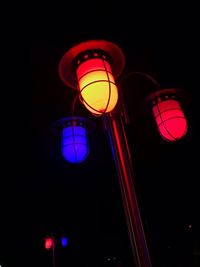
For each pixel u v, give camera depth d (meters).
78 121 3.06
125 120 2.28
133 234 1.73
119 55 2.26
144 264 1.63
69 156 2.88
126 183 1.90
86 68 2.07
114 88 2.03
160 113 2.83
